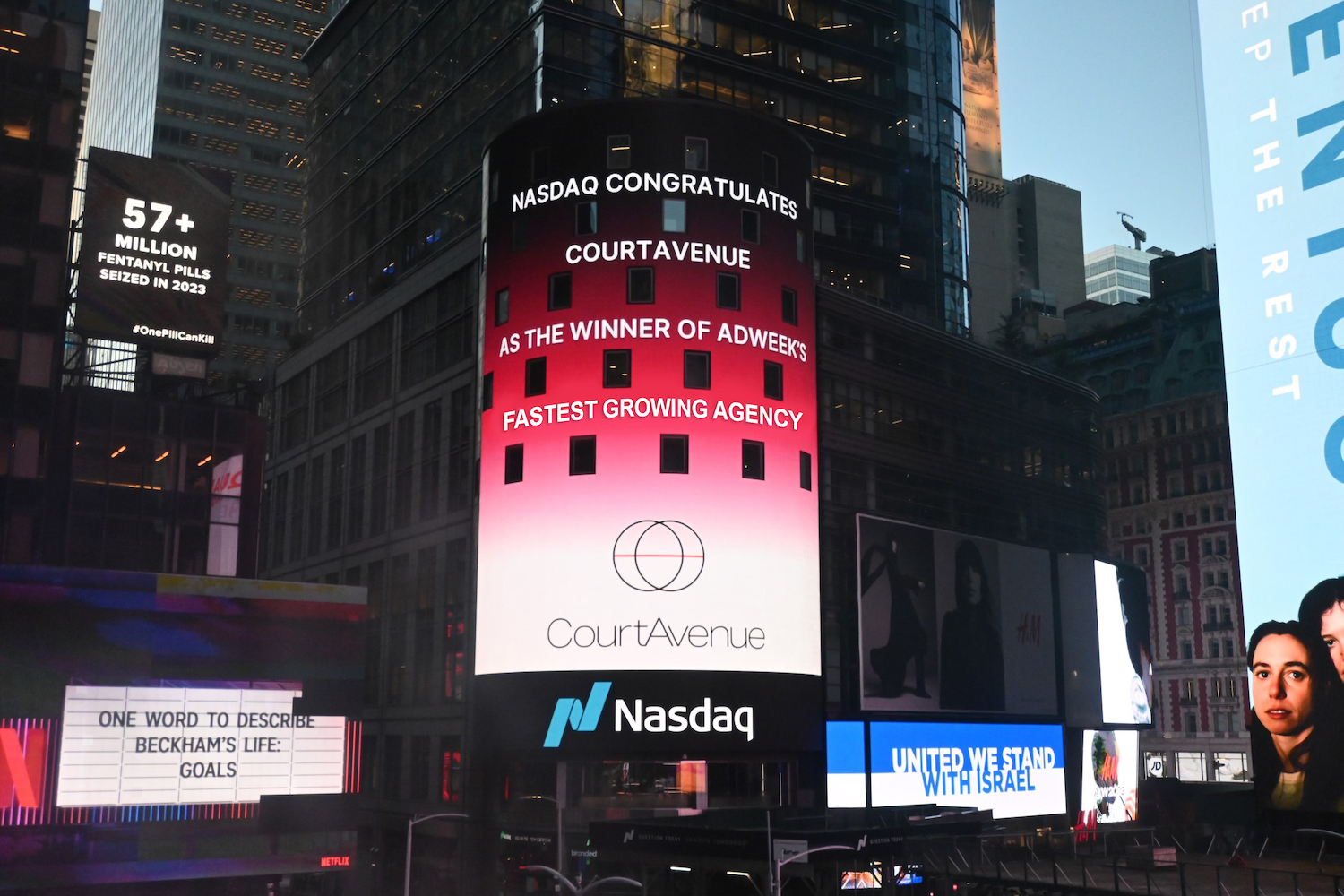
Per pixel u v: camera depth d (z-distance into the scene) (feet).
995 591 301.43
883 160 362.12
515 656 221.87
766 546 225.15
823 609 274.98
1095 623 332.60
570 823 221.25
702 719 214.28
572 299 229.86
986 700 290.56
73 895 192.34
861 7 368.89
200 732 204.85
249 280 647.97
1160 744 549.54
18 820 188.03
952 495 316.19
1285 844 234.58
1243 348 252.62
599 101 236.63
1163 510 567.59
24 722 191.31
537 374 230.68
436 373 288.10
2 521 272.51
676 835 184.96
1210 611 542.98
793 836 169.17
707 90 322.96
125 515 287.07
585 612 217.97
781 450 231.30
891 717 265.54
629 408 223.51
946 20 389.80
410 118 332.60
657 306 227.20
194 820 202.08
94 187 297.12
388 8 355.77
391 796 284.00
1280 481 243.40
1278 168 249.96
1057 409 363.97
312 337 365.61
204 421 300.20
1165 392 577.43
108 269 295.48
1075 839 247.70
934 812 217.77
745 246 234.99
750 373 230.27
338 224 362.12
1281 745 238.48
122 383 391.24
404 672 285.02
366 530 310.65
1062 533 354.54
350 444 325.83
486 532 232.94
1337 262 238.07
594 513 220.84
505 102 294.05
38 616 195.83
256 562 300.20
